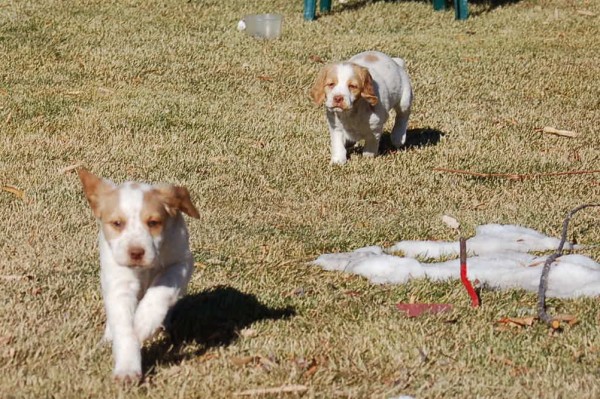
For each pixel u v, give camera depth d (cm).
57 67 1725
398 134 1380
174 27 2016
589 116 1570
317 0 2250
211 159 1320
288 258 984
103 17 2048
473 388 693
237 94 1634
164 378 690
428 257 1000
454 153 1365
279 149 1371
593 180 1274
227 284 893
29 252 970
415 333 789
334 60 1841
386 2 2277
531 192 1227
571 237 1057
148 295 670
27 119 1459
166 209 667
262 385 689
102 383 670
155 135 1413
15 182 1205
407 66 1816
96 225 1057
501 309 854
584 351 767
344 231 1065
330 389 687
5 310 818
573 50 1958
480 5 2288
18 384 677
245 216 1111
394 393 684
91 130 1421
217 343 771
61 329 777
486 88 1709
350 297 877
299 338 774
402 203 1180
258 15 2009
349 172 1282
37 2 2120
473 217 1121
